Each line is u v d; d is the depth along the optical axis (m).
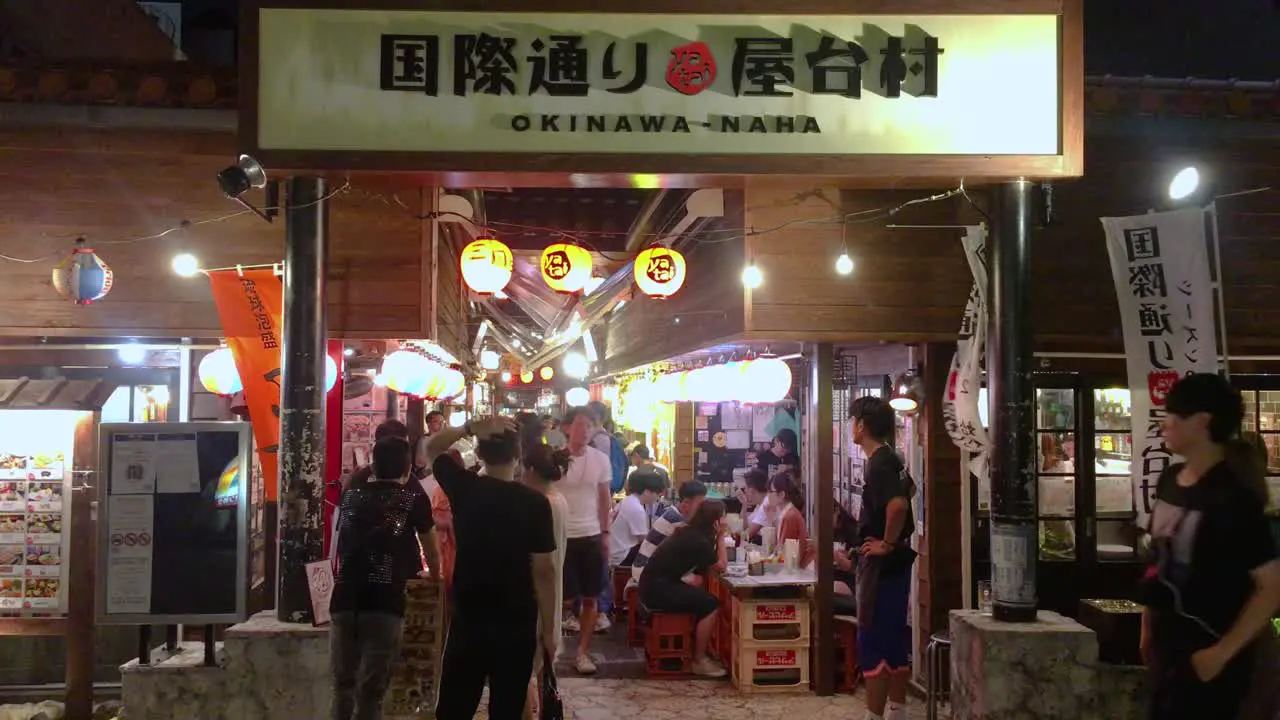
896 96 5.17
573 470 7.78
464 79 5.12
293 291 5.25
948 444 7.07
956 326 6.95
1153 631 3.46
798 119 5.15
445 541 7.09
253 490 6.89
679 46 5.15
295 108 5.10
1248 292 7.02
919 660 7.24
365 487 5.28
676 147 5.13
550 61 5.13
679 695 6.99
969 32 5.20
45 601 6.41
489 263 7.04
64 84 6.38
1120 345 7.06
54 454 6.47
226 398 7.62
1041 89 5.21
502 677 4.43
